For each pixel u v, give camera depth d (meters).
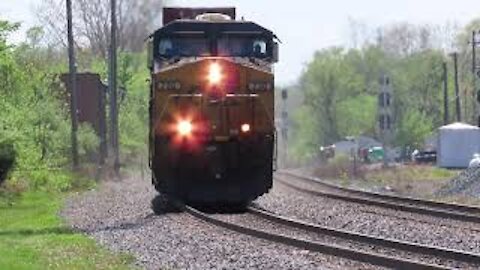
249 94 92.56
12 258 54.91
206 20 95.94
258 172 93.56
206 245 62.03
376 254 53.59
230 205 97.19
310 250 59.44
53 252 59.53
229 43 95.12
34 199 110.94
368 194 119.44
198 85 92.19
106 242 65.94
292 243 62.09
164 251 59.78
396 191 142.75
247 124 92.38
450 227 74.06
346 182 174.12
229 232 70.56
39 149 145.50
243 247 60.69
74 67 151.62
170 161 92.56
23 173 127.69
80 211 93.31
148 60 96.56
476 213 88.75
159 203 99.62
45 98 167.38
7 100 142.75
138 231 72.31
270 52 95.62
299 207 96.81
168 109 92.19
